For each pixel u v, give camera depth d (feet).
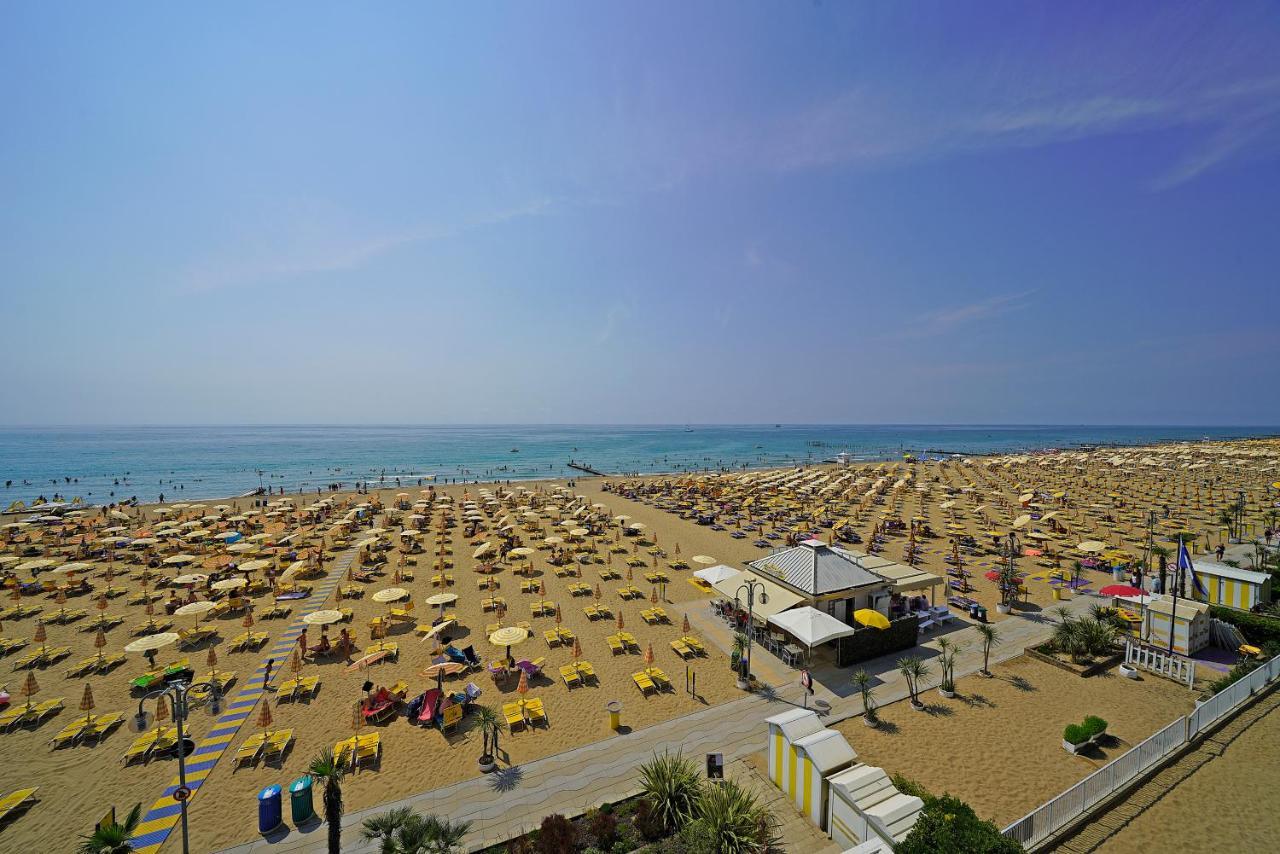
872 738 55.98
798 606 77.10
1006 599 93.35
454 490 272.72
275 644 84.89
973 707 61.87
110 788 50.72
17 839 44.32
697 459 513.45
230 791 50.24
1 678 73.67
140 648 67.67
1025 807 45.21
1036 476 274.77
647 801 43.11
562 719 61.52
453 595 90.63
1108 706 61.62
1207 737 52.54
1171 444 534.78
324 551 140.67
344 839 43.70
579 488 277.64
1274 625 73.00
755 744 55.42
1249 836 40.06
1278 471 267.80
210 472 385.09
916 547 140.15
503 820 44.96
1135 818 42.14
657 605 100.32
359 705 61.31
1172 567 107.34
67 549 143.33
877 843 33.96
